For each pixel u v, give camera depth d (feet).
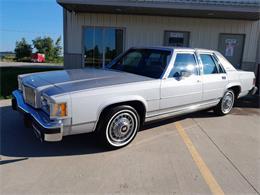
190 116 19.79
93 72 15.29
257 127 17.79
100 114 12.19
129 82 13.03
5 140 13.60
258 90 30.96
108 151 12.68
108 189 9.47
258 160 12.49
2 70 56.39
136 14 34.24
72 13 34.04
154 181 10.13
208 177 10.64
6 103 21.27
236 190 9.83
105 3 28.86
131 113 13.07
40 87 11.82
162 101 14.25
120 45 35.53
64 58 35.37
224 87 18.86
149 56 16.10
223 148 13.75
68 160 11.59
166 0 31.09
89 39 35.12
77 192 9.21
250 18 33.42
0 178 9.92
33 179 9.94
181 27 35.06
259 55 34.65
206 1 31.14
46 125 10.64
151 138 14.64
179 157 12.35
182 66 15.60
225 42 35.65
